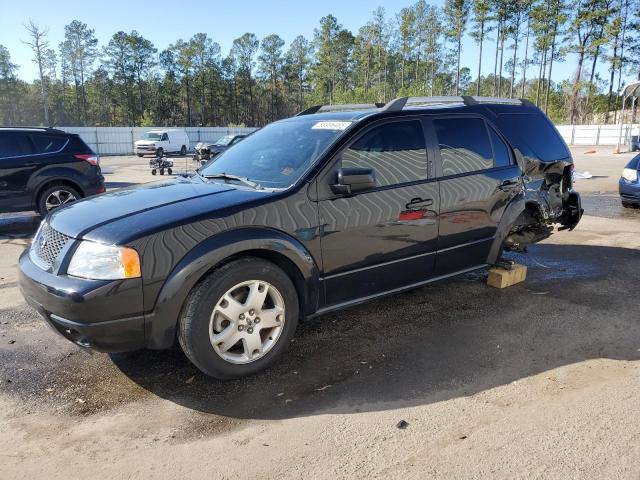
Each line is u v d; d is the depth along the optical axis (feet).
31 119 298.76
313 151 11.98
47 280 9.52
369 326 13.51
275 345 10.87
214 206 10.27
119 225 9.68
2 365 11.37
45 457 8.25
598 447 8.37
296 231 10.83
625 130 135.54
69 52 305.12
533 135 17.01
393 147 12.77
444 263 13.96
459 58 240.94
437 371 11.06
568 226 19.31
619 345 12.35
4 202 27.17
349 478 7.71
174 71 318.24
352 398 9.96
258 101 349.00
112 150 139.85
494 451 8.29
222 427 9.05
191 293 9.75
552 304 15.14
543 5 208.74
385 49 302.04
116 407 9.70
